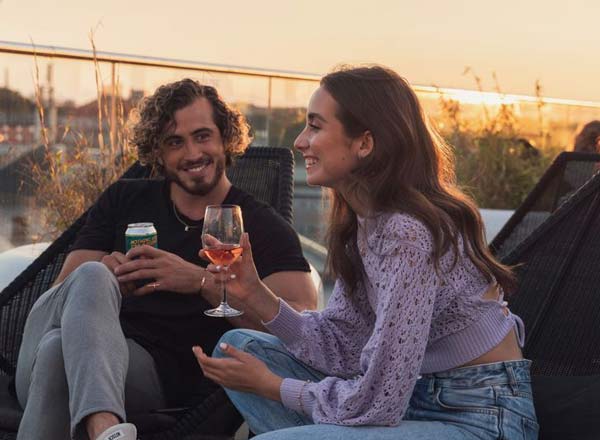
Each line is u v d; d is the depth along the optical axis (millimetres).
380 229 1962
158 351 2523
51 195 4211
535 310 2547
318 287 3502
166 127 2699
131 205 2848
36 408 2131
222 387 2246
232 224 2215
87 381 2055
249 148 3277
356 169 2012
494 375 1937
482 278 1962
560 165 3488
